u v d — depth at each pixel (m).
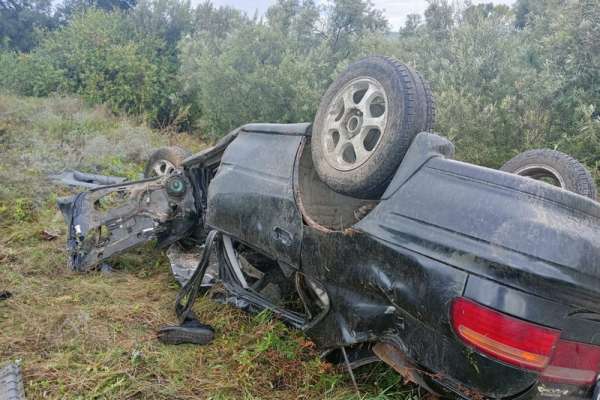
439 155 2.47
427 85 2.68
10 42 18.67
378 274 2.45
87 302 3.70
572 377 2.24
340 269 2.67
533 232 2.04
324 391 2.87
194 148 8.69
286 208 3.04
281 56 8.53
